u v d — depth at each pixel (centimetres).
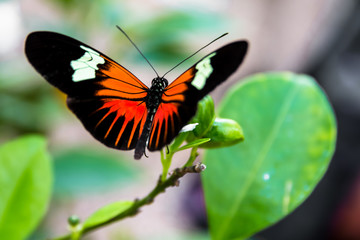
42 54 37
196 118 37
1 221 39
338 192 65
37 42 37
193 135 37
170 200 86
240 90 40
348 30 67
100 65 38
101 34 50
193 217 74
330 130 39
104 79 38
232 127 37
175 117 37
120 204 37
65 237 37
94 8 50
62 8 50
